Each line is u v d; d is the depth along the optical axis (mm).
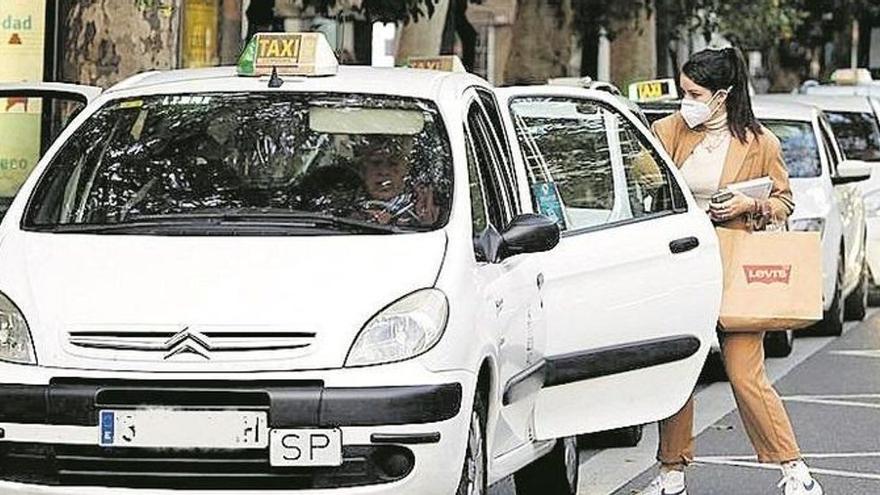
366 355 9578
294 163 11094
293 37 11750
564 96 12891
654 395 12266
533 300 11242
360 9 23359
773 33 42656
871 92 34562
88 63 18281
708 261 12430
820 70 56656
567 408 11820
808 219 23500
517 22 32562
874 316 28109
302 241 10188
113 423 9523
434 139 11078
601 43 42062
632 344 12094
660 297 12219
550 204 12016
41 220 10922
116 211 10891
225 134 11305
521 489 13117
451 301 9875
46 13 20656
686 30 42062
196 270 9891
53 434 9578
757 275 12328
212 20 22250
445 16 28109
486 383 10430
